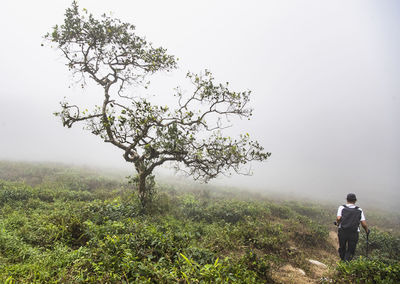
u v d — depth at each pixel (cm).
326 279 563
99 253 480
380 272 539
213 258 522
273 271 586
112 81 1064
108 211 791
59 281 400
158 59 1088
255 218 1000
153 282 422
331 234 1148
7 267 416
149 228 625
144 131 892
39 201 912
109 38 1027
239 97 944
